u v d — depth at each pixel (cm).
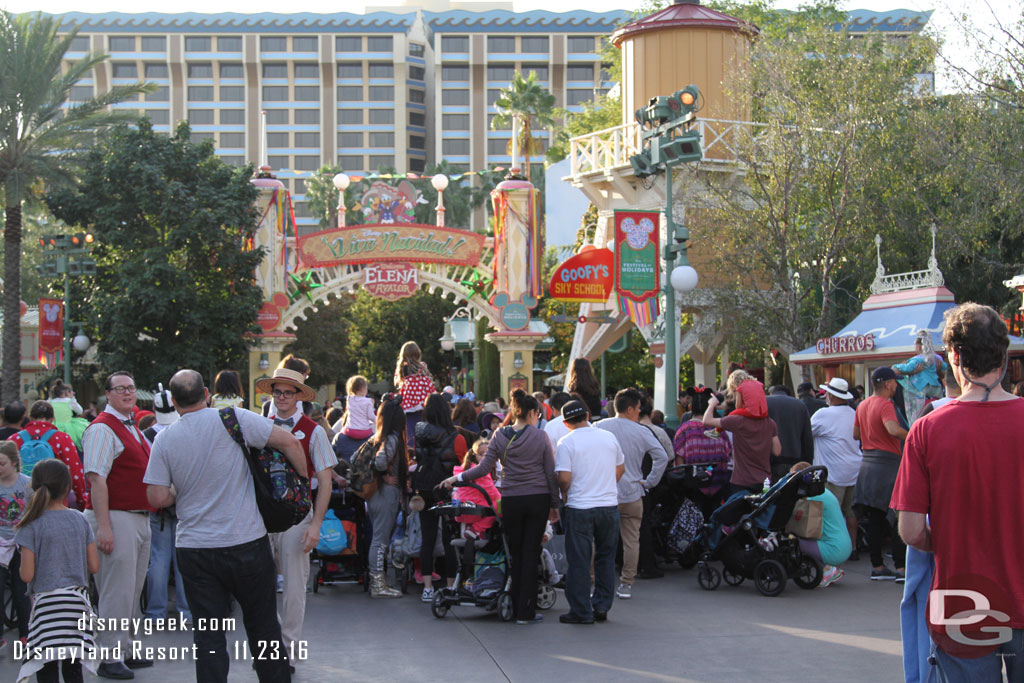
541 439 919
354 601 1049
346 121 11300
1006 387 1741
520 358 2986
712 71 2541
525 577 918
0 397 2830
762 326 2256
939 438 433
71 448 955
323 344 6128
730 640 845
